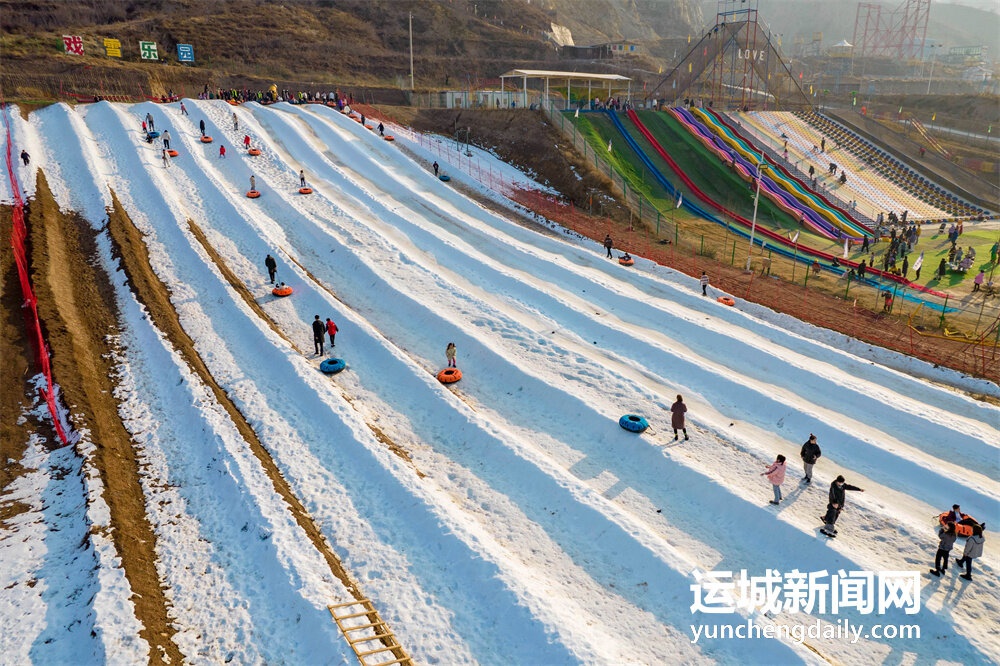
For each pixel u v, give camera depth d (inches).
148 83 2645.2
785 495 730.8
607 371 1000.9
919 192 2269.9
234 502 697.0
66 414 808.9
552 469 765.3
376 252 1406.3
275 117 2203.5
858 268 1461.6
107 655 495.2
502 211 1809.8
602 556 649.0
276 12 3998.5
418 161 2095.2
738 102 2913.4
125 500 693.3
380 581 605.0
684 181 2081.7
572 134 2215.8
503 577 592.7
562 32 5733.3
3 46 2628.0
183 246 1331.2
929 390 997.2
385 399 932.6
